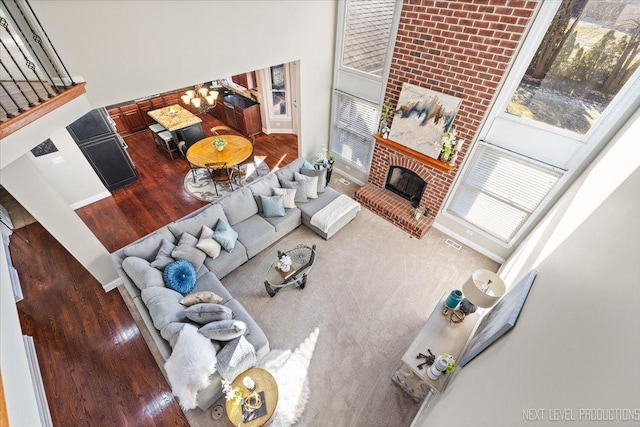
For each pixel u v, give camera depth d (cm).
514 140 385
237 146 645
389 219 548
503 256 466
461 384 224
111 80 323
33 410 172
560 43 308
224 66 402
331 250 492
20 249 478
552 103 339
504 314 233
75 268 451
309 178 517
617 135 298
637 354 78
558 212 322
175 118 716
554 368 118
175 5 327
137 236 518
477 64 364
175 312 321
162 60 347
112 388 327
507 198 425
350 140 607
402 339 377
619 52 281
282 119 800
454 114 409
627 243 125
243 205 468
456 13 353
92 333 374
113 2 290
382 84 484
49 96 271
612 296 112
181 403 268
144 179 651
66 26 275
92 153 557
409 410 317
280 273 406
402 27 410
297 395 326
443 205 499
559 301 160
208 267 407
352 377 341
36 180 305
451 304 307
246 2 378
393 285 441
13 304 208
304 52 484
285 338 376
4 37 383
